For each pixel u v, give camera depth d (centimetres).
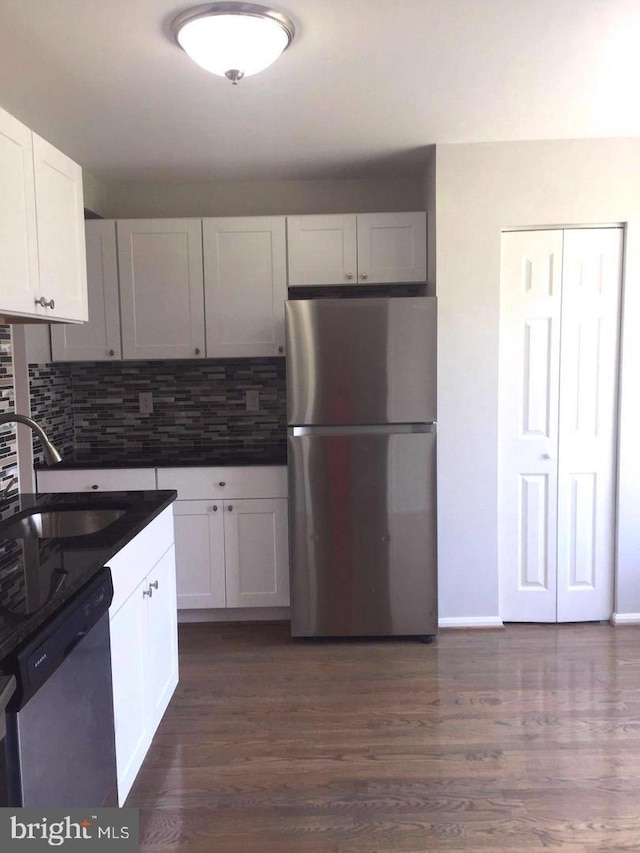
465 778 216
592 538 336
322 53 213
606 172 313
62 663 146
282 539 339
